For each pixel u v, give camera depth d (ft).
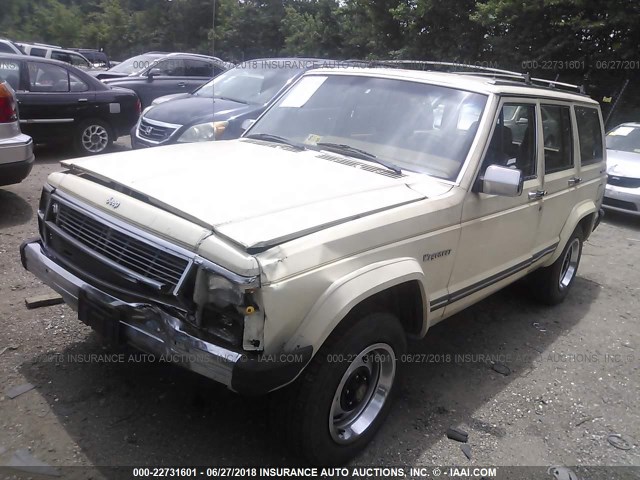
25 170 19.84
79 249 9.42
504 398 12.43
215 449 9.71
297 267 8.04
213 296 7.92
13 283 14.93
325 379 8.70
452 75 13.58
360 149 12.35
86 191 9.78
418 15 60.29
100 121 32.40
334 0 81.05
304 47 83.15
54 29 156.76
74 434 9.65
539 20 49.88
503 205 12.46
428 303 10.59
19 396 10.41
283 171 10.71
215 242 7.88
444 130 12.09
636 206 29.14
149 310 8.36
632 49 46.60
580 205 17.06
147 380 11.33
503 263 13.42
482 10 51.67
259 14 96.07
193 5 107.96
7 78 28.68
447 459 10.23
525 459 10.50
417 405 11.76
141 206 8.87
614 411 12.44
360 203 9.68
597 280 21.30
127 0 152.87
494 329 15.96
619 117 49.70
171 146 12.58
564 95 15.69
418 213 10.16
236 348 7.88
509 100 12.71
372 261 9.24
